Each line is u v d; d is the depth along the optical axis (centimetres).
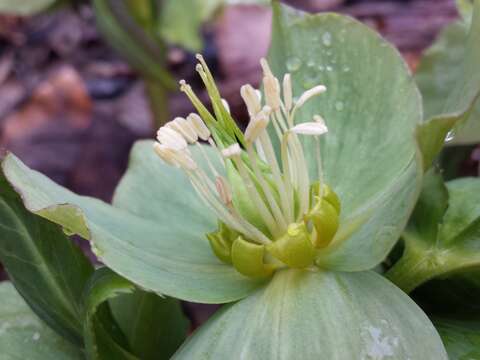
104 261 5
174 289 5
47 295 6
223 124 5
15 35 25
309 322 5
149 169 7
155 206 7
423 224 6
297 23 7
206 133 6
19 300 6
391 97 6
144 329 6
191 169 5
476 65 5
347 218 6
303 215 5
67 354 6
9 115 21
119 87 22
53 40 24
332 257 5
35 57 24
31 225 5
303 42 7
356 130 6
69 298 6
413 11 22
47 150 20
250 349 5
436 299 6
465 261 6
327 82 6
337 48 6
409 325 5
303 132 5
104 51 24
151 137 20
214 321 5
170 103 21
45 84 22
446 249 6
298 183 6
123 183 7
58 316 6
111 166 19
